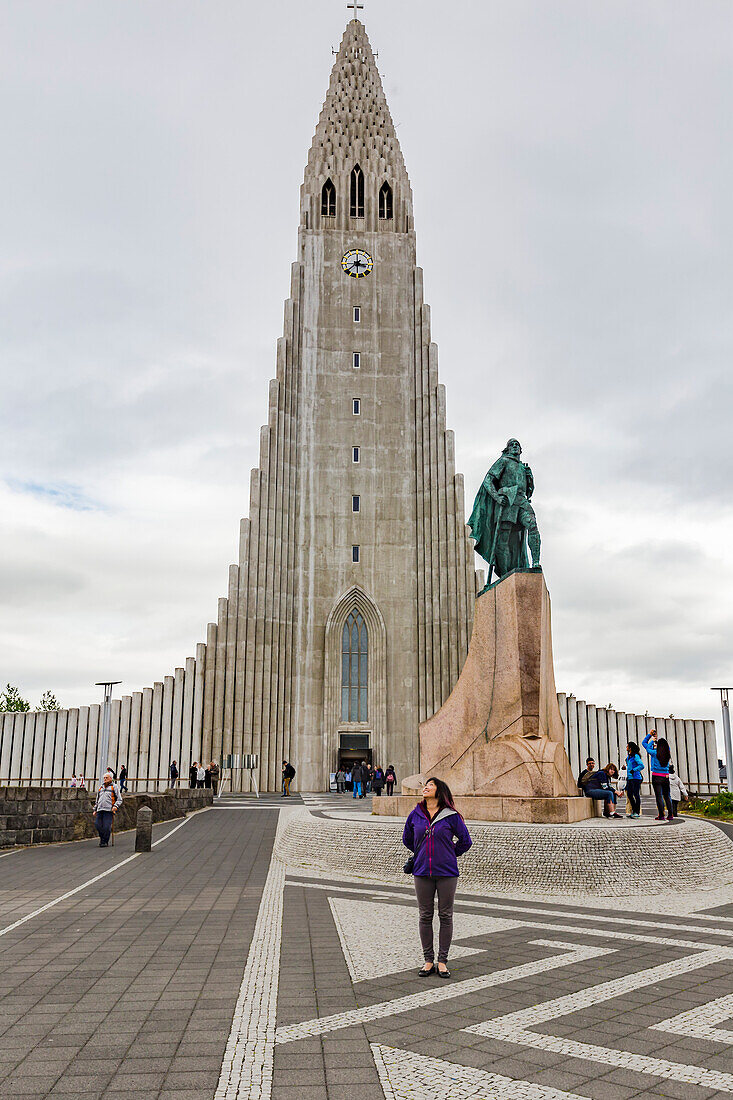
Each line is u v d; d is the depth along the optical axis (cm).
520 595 1750
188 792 3019
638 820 1675
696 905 1167
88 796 2161
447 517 5219
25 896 1241
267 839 2091
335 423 5438
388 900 1195
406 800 1841
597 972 775
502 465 1934
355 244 5719
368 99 6169
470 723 1823
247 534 5109
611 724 5281
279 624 5103
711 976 758
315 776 4978
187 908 1134
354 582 5219
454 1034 604
